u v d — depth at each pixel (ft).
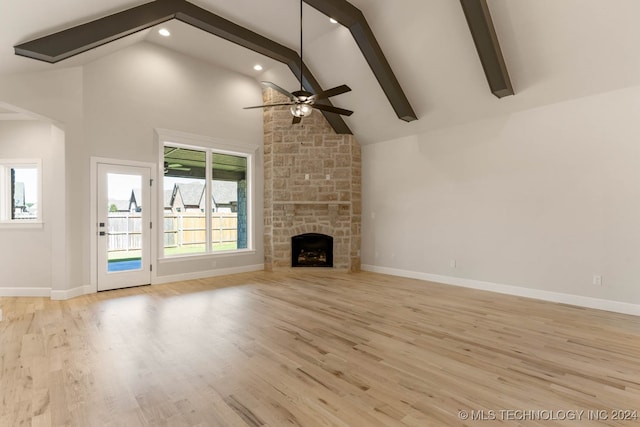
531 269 14.46
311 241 21.94
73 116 14.40
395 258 20.07
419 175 18.79
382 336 9.78
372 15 14.17
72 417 5.82
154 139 17.16
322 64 17.84
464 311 12.35
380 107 18.53
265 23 15.23
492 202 15.71
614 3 10.21
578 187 13.12
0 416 5.83
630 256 11.96
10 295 14.73
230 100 20.33
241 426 5.58
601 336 9.78
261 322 11.05
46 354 8.49
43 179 14.96
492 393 6.66
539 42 12.05
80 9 10.44
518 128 14.76
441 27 13.32
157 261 17.22
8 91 12.15
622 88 12.00
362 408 6.13
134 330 10.28
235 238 21.39
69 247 14.26
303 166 21.17
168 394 6.59
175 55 18.01
